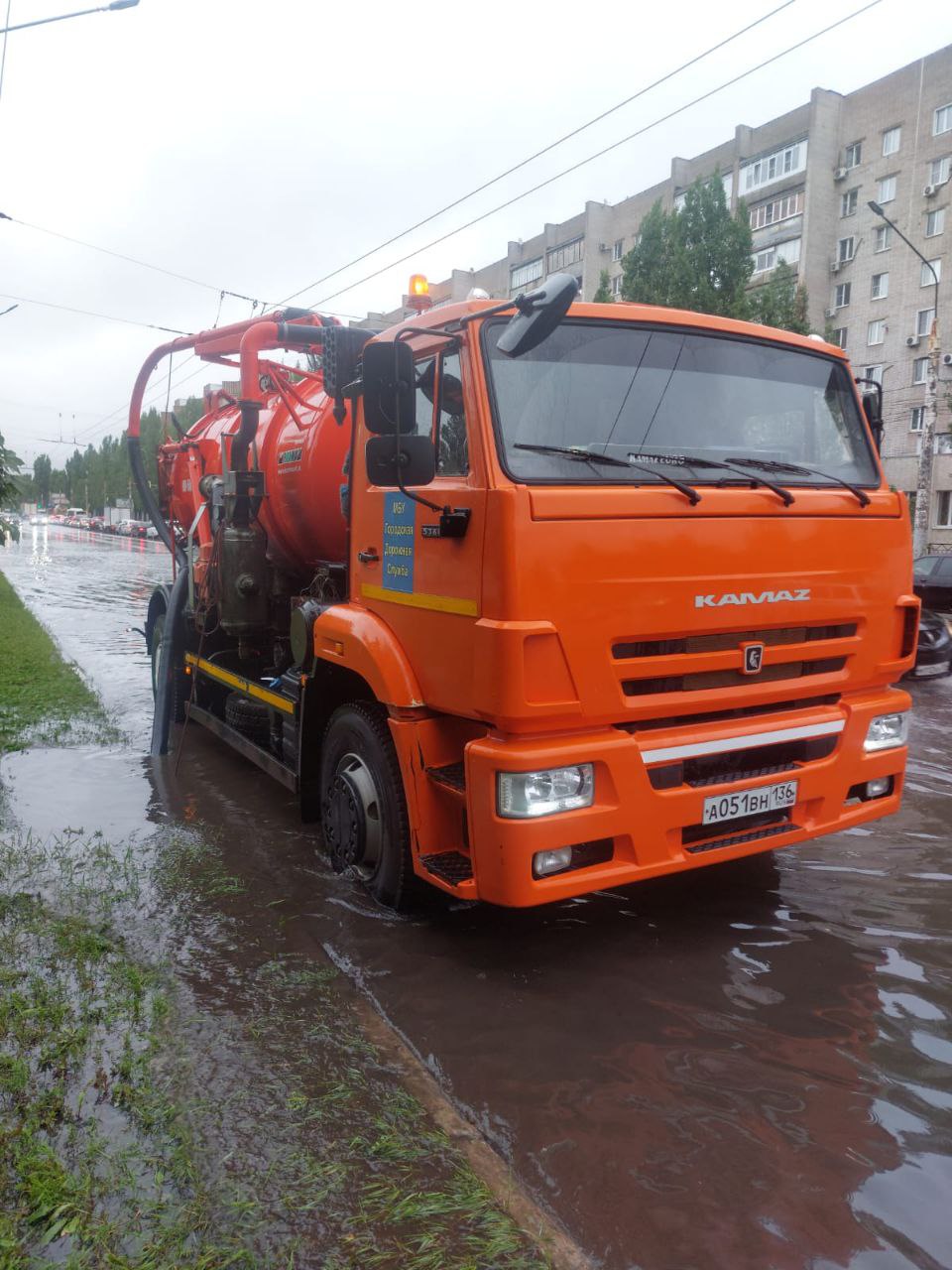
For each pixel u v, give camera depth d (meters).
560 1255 2.22
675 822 3.52
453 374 3.54
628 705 3.38
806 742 3.89
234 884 4.50
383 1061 3.04
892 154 34.44
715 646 3.58
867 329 36.00
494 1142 2.66
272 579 6.31
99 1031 3.15
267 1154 2.56
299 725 4.88
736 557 3.55
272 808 5.77
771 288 26.05
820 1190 2.47
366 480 4.22
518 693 3.15
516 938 3.98
